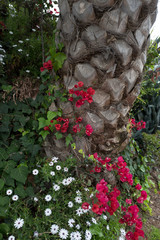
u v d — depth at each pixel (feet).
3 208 4.47
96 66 5.19
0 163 5.25
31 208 5.26
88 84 5.41
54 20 9.74
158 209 7.70
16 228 4.37
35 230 4.45
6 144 5.95
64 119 6.00
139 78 5.76
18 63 7.28
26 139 6.11
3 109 6.09
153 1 4.78
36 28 9.48
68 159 5.94
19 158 5.80
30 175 5.88
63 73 5.83
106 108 5.65
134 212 4.85
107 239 5.00
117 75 5.35
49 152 6.39
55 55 5.56
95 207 4.40
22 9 9.75
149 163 10.45
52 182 5.48
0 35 7.93
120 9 4.66
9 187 5.10
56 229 4.32
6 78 7.04
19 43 8.09
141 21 4.93
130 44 5.02
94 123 5.73
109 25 4.78
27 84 6.86
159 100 12.71
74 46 5.17
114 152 6.62
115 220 5.82
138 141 10.39
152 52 8.99
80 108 5.71
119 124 6.13
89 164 6.09
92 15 4.78
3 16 9.46
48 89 6.15
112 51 5.02
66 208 5.02
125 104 5.85
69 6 5.02
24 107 6.45
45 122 5.91
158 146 10.18
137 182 8.12
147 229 6.54
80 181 5.70
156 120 12.46
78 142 6.06
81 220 4.97
